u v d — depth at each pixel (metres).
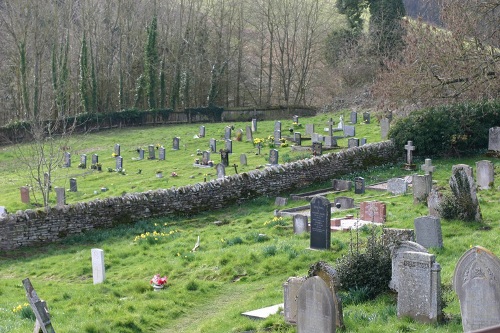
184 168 42.75
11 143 60.53
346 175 36.41
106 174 43.44
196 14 77.62
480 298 13.15
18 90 70.94
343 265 17.56
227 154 41.19
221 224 29.67
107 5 75.44
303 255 21.66
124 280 21.91
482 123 37.69
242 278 20.94
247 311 17.30
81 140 58.69
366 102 63.91
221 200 32.38
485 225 23.03
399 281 15.04
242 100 81.81
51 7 73.69
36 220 28.27
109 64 74.44
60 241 28.53
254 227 27.84
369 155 37.53
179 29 76.69
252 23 79.38
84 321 17.00
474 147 37.91
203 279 21.31
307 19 75.31
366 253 17.67
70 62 74.25
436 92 32.44
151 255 24.83
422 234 20.59
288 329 15.52
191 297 19.59
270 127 57.31
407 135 37.94
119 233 28.98
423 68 33.22
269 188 33.72
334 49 73.88
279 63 80.50
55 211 28.69
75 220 29.06
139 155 48.47
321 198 22.00
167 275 21.88
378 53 66.75
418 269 14.74
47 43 72.50
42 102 67.88
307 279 14.19
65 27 78.06
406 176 34.84
